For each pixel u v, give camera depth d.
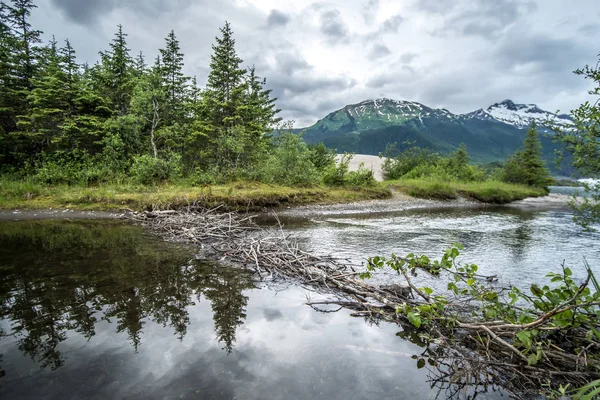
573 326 3.26
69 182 17.70
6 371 2.97
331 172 23.95
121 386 2.78
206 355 3.35
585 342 3.60
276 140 25.36
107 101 21.09
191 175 20.08
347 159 25.66
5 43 19.59
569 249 9.23
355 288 5.40
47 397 2.62
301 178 21.70
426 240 10.19
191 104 23.72
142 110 20.64
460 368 3.29
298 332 3.98
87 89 21.03
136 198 14.95
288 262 6.68
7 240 8.94
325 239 10.12
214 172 20.19
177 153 20.95
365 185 24.14
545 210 22.75
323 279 5.85
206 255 7.71
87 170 18.05
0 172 18.00
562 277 3.75
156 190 16.89
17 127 19.91
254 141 24.66
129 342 3.58
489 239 10.61
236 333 3.89
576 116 4.64
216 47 24.94
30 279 5.69
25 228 10.87
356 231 11.66
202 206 14.84
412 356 3.51
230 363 3.21
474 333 4.02
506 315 4.15
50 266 6.50
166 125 22.86
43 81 20.08
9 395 2.62
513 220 16.02
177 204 14.48
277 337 3.82
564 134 4.93
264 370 3.10
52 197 15.41
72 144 20.41
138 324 4.06
